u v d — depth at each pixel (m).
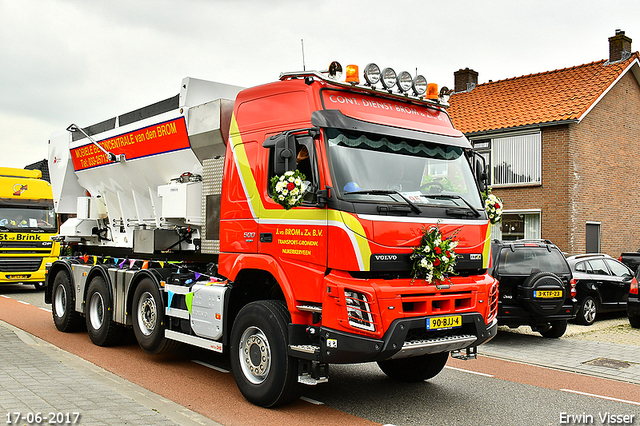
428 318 5.56
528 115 19.72
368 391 6.82
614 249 20.08
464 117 21.84
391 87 6.43
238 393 6.61
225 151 7.54
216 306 6.69
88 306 9.55
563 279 10.31
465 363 8.61
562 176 18.45
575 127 18.62
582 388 7.18
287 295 5.86
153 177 9.07
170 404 5.90
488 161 20.39
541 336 11.07
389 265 5.49
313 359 5.53
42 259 17.47
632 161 21.20
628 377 7.82
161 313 7.76
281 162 5.60
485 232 6.36
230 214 6.79
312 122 5.68
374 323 5.27
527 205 19.23
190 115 7.96
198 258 7.98
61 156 11.59
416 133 6.29
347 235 5.38
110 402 5.59
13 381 6.30
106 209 10.67
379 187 5.77
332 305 5.42
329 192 5.52
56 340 9.74
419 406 6.23
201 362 8.22
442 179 6.32
